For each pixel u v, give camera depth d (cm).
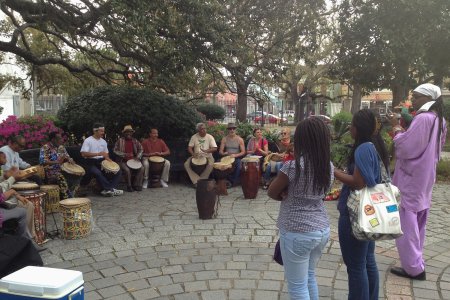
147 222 614
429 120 386
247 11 1077
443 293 385
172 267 445
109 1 718
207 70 964
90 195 800
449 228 591
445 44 1411
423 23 1304
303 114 2838
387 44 1338
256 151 895
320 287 396
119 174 804
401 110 559
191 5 754
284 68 1141
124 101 952
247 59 987
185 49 822
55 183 698
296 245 272
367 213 285
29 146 800
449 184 921
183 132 990
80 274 249
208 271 433
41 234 516
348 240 302
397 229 286
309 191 269
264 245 514
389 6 1295
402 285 400
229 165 796
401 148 397
